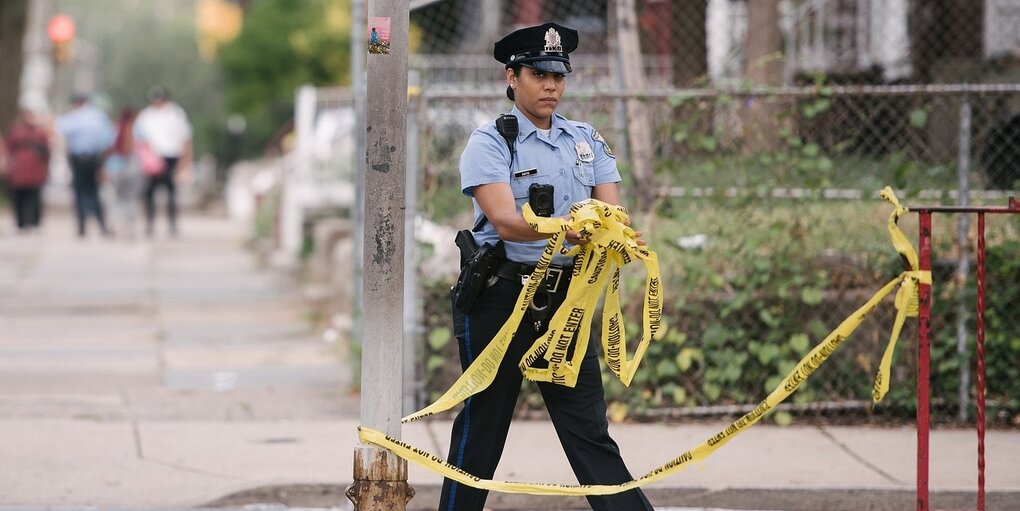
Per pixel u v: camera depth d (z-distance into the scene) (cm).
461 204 2967
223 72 11369
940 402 2855
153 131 7256
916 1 4600
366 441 1734
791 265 2830
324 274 5072
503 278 1727
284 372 3516
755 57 4203
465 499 1758
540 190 1703
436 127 2925
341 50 10100
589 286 1692
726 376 2852
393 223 1722
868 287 2850
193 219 9794
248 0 10844
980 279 1862
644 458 2503
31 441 2628
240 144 12731
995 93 2731
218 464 2469
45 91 14075
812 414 2861
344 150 5878
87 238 7294
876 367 2852
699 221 2852
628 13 3428
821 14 4944
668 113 2862
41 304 4716
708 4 4662
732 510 2262
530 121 1738
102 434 2703
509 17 6038
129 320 4447
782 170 2842
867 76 4541
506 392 1756
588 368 1752
